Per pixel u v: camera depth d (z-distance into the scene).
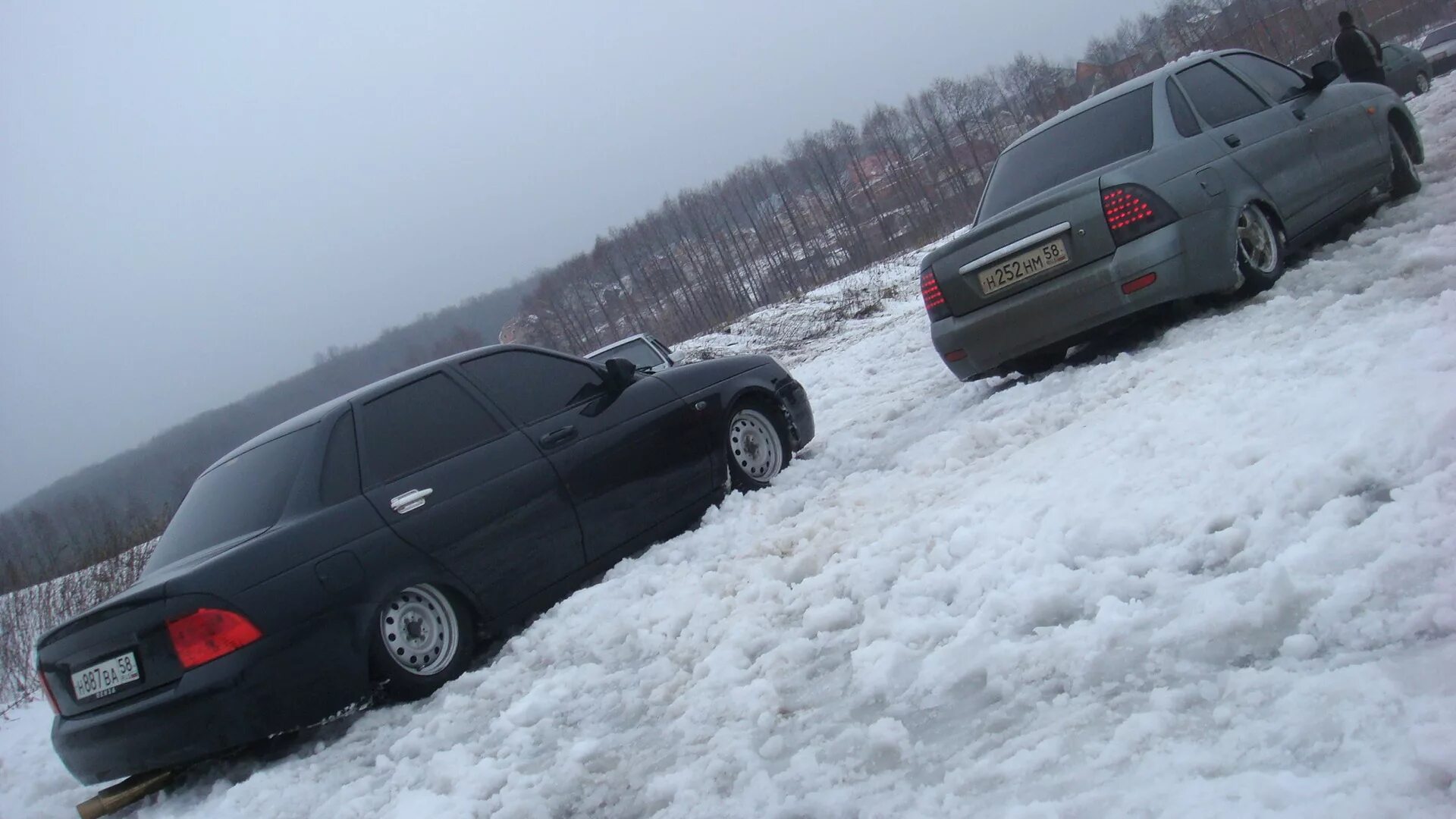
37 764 6.78
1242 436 4.08
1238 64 7.68
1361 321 4.99
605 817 3.28
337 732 5.00
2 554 12.06
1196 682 2.70
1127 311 6.45
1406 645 2.50
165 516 11.84
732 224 93.31
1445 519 2.88
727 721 3.65
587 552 6.02
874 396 10.78
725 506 6.66
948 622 3.64
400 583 5.10
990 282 6.94
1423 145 9.66
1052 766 2.57
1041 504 4.30
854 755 3.03
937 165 87.81
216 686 4.56
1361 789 2.05
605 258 88.38
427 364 5.98
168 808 4.83
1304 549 3.04
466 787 3.79
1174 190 6.37
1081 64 82.38
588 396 6.46
